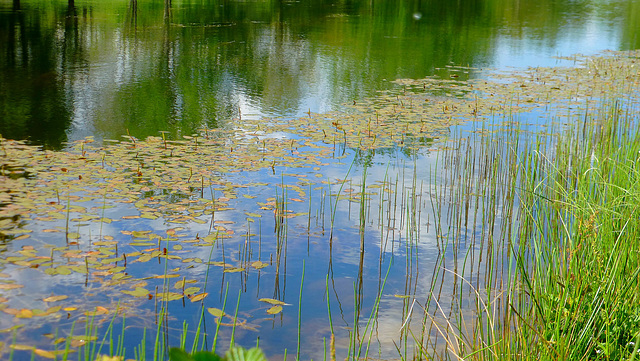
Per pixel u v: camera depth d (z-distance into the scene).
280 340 3.06
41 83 9.27
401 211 4.84
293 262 3.94
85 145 6.21
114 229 4.30
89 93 8.73
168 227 4.37
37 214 4.45
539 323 2.84
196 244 4.11
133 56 11.73
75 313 3.21
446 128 7.30
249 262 3.90
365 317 3.30
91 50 12.20
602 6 26.86
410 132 7.11
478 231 4.50
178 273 3.72
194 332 3.11
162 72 10.37
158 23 16.27
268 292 3.55
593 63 12.48
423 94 9.19
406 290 3.62
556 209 3.92
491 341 2.89
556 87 9.86
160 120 7.39
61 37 13.48
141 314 3.24
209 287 3.58
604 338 2.74
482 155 5.82
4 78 9.51
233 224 4.47
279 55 12.40
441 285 3.66
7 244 3.97
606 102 8.74
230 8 20.27
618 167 4.18
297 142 6.61
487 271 3.85
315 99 8.74
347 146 6.52
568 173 5.17
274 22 17.36
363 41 14.70
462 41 15.33
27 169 5.37
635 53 14.15
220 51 12.57
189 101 8.43
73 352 2.87
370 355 2.93
